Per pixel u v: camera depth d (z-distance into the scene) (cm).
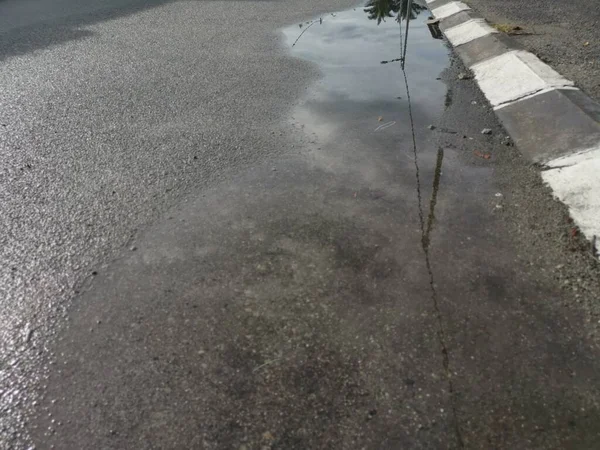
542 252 232
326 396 174
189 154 331
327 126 369
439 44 570
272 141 347
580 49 480
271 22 657
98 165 321
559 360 183
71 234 257
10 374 185
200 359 189
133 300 216
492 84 425
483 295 211
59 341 198
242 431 164
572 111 329
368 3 756
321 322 202
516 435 159
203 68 494
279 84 451
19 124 382
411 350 189
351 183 294
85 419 169
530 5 662
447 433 160
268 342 195
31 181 305
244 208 274
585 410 166
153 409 171
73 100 424
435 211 266
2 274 232
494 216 260
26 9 755
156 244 249
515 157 318
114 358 191
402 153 327
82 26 656
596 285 212
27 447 161
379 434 161
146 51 550
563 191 269
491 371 179
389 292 215
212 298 216
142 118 388
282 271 229
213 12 711
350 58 522
